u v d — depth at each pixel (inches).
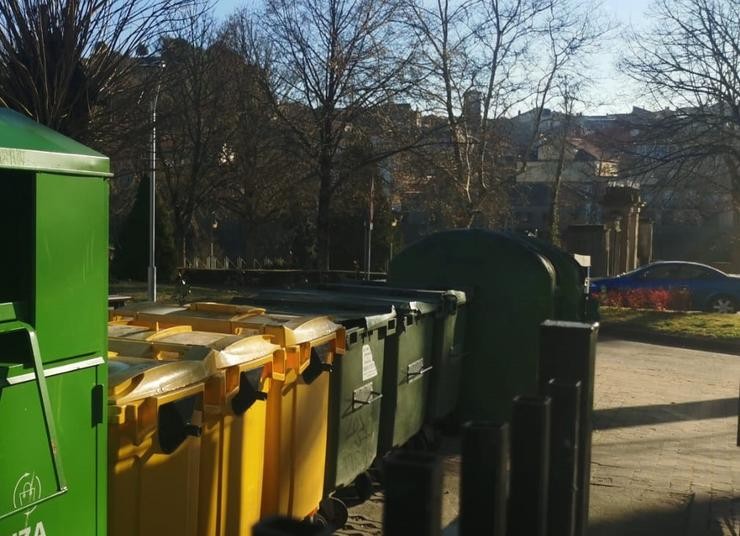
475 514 93.7
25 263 106.2
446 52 919.0
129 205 1412.4
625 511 226.1
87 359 114.9
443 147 956.0
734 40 767.1
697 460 281.3
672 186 821.9
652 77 1168.8
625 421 339.3
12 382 100.2
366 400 223.1
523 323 303.6
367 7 907.4
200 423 146.2
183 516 143.2
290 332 183.0
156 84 398.6
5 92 322.3
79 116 346.9
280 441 179.0
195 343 162.1
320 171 954.7
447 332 283.4
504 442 94.3
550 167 1918.1
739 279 783.7
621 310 724.7
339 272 1064.2
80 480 114.0
